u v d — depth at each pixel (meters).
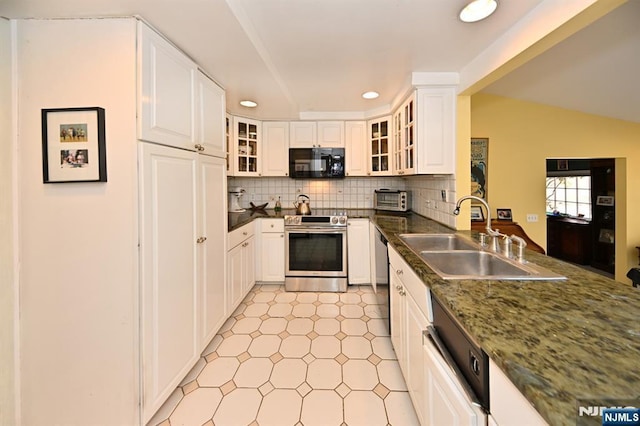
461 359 0.89
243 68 1.93
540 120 3.43
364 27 1.56
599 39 1.92
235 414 1.50
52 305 1.31
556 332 0.73
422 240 2.09
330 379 1.77
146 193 1.34
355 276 3.31
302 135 3.48
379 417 1.48
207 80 1.98
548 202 6.02
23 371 1.33
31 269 1.31
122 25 1.28
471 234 2.09
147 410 1.37
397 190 3.55
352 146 3.45
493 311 0.86
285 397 1.63
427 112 2.24
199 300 1.85
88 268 1.30
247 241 2.98
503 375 0.66
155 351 1.42
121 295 1.30
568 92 2.94
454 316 0.88
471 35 1.64
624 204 3.59
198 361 1.93
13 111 1.28
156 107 1.41
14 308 1.31
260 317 2.59
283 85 2.41
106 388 1.32
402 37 1.67
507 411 0.65
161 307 1.46
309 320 2.53
